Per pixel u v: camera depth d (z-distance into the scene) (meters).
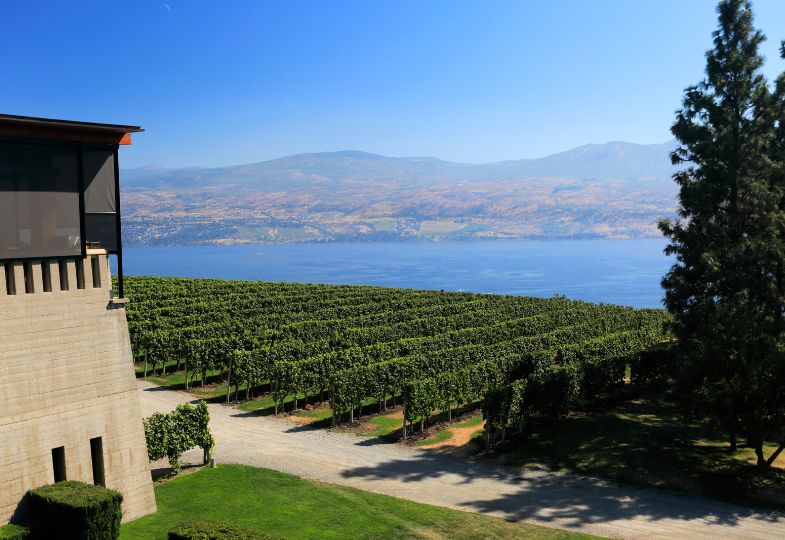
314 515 24.66
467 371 40.22
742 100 33.91
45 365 20.14
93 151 21.33
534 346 54.31
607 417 39.69
